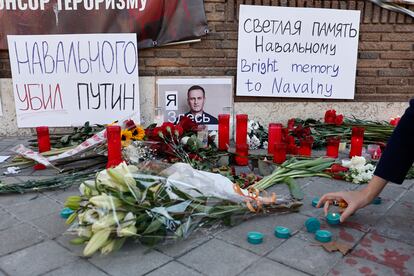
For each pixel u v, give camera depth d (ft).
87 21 16.01
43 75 16.31
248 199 8.39
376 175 7.46
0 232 8.11
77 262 6.98
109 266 6.86
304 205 9.45
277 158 11.98
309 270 6.74
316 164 11.66
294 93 17.25
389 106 18.02
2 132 16.88
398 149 7.14
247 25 16.43
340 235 7.91
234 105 17.21
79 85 16.49
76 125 16.79
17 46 16.01
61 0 15.80
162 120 16.42
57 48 16.12
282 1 16.51
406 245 7.55
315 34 16.81
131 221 6.93
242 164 12.55
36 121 16.69
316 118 17.63
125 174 7.44
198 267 6.84
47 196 10.08
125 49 16.25
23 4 15.74
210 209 7.92
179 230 7.50
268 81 16.99
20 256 7.18
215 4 16.29
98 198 6.88
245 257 7.16
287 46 16.80
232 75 17.02
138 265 6.89
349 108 17.81
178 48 16.62
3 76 16.49
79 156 12.26
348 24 16.87
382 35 17.31
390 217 8.75
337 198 7.93
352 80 17.40
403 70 17.75
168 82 16.69
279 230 7.91
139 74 16.78
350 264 6.91
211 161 11.87
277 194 10.05
